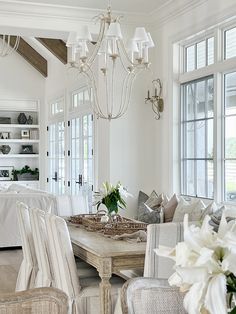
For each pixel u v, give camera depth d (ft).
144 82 23.30
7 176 38.75
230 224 3.32
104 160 23.40
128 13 22.06
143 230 12.48
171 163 21.38
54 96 36.06
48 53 35.96
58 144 35.83
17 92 37.93
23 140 38.40
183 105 21.29
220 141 18.44
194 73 20.03
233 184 17.84
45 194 23.99
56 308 4.04
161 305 4.98
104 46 15.23
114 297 10.65
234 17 17.30
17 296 3.96
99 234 12.62
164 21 21.90
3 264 20.26
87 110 29.19
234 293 3.14
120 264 10.32
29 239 13.47
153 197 21.57
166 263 9.57
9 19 20.66
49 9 20.90
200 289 2.99
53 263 11.45
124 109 22.86
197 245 3.11
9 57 37.63
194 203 17.83
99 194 14.02
